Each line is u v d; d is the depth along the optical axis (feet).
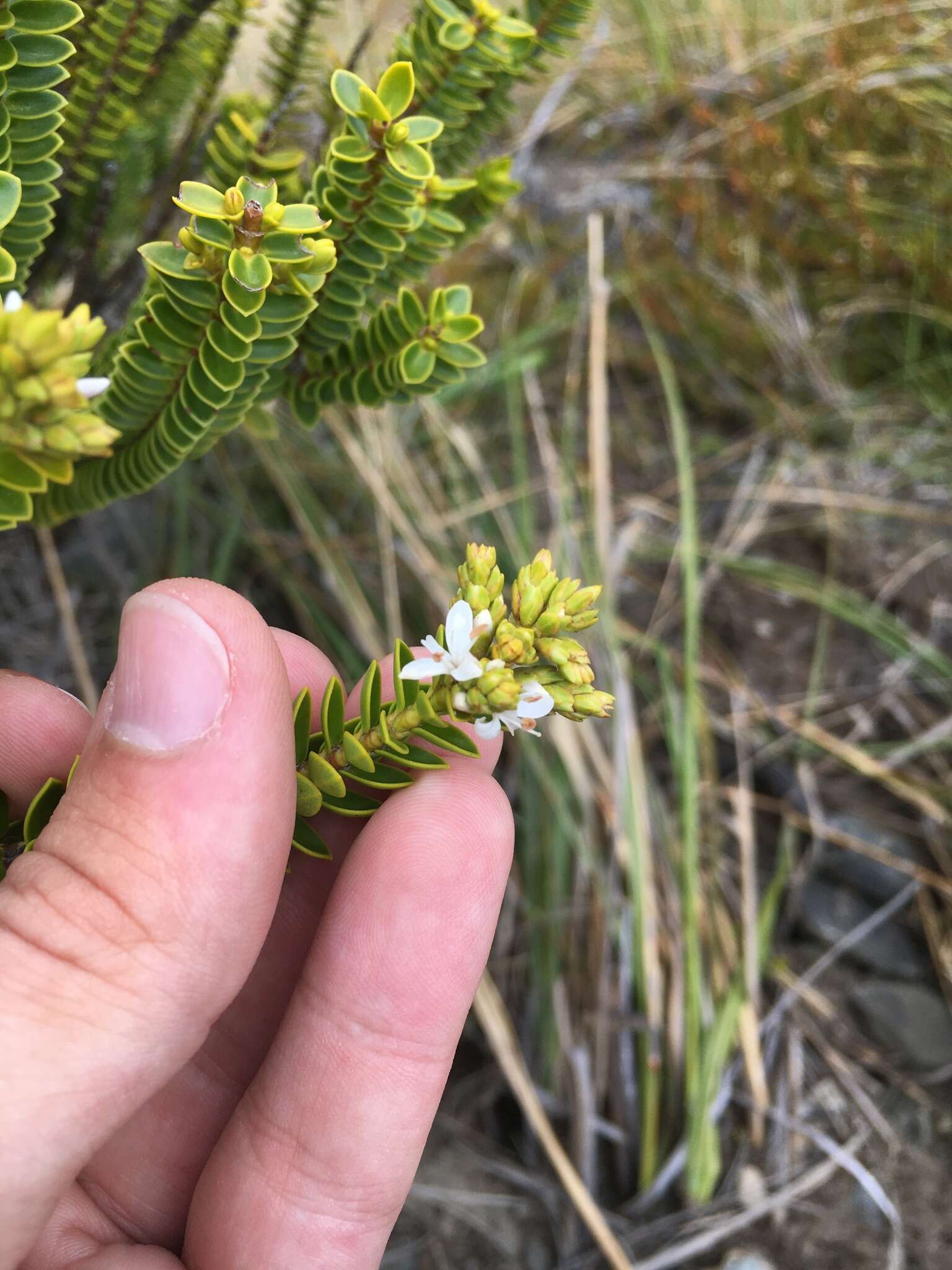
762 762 0.88
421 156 0.35
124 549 0.86
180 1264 0.46
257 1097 0.45
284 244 0.32
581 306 1.10
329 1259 0.45
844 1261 0.70
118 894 0.34
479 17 0.41
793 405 1.10
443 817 0.45
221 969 0.36
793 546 1.01
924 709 0.90
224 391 0.36
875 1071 0.78
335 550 0.87
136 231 0.62
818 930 0.82
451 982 0.45
